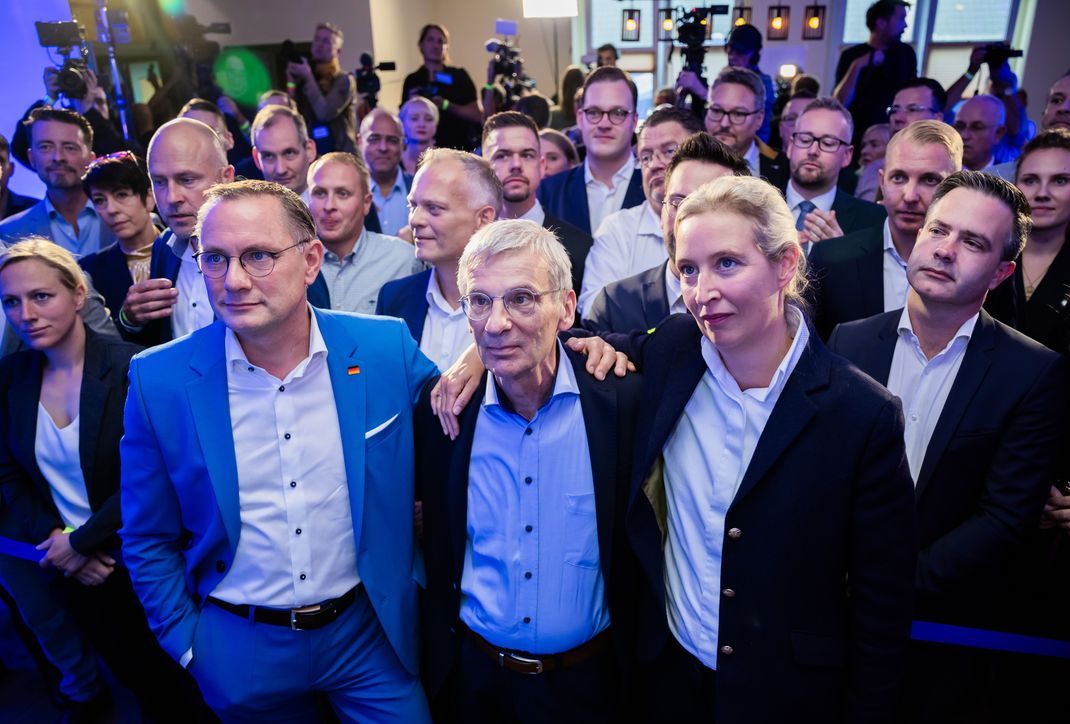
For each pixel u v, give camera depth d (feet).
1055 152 6.48
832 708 4.22
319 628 4.84
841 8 29.89
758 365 3.92
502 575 4.54
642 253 7.74
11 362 6.15
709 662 4.27
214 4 24.44
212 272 4.24
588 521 4.45
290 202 4.38
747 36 14.71
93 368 5.90
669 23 22.08
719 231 3.58
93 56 12.96
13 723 7.04
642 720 5.06
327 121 15.51
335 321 4.88
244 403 4.60
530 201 8.86
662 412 4.17
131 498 4.76
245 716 4.96
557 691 4.60
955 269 4.65
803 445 3.83
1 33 13.87
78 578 6.02
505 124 8.64
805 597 4.02
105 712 7.15
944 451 4.89
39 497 6.30
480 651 4.74
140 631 6.43
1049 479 4.78
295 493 4.68
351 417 4.72
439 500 4.80
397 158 11.94
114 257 8.01
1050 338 6.00
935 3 30.58
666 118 7.48
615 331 6.43
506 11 32.48
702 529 4.20
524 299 3.98
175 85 17.49
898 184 6.32
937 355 4.99
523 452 4.43
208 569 4.80
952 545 4.86
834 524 3.86
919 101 11.48
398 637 5.02
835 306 6.70
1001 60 16.05
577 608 4.49
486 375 4.67
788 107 14.73
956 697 5.39
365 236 8.10
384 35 26.37
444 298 6.63
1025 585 5.50
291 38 24.91
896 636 3.98
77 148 9.43
